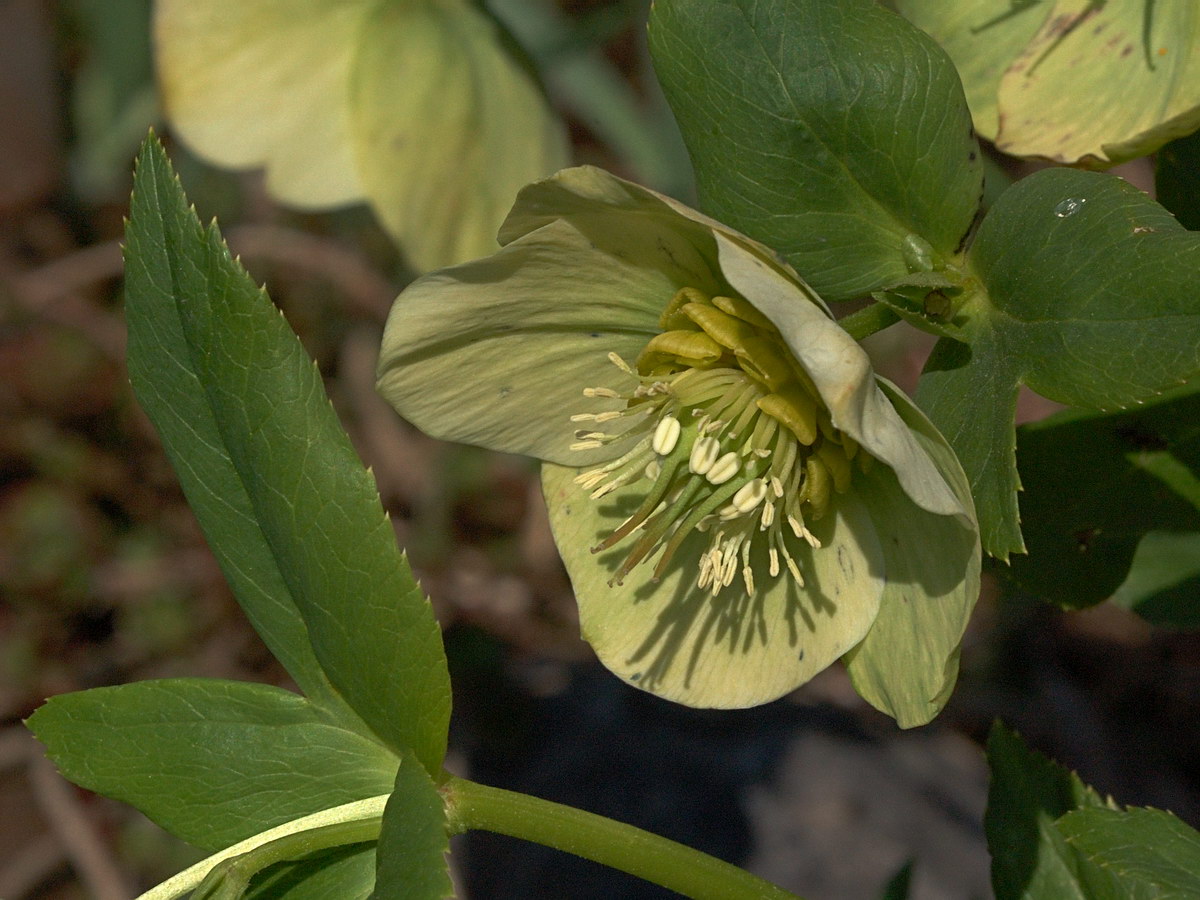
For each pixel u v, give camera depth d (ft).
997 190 1.50
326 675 0.93
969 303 0.91
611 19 1.67
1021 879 0.97
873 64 0.90
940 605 0.89
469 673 1.92
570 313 0.93
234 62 1.21
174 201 0.89
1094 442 0.99
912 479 0.85
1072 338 0.87
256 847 0.91
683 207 0.86
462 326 0.92
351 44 1.21
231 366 0.89
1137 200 0.87
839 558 0.93
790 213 0.92
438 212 1.24
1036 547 1.00
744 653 0.94
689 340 0.93
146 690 0.93
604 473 0.94
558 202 0.88
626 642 0.95
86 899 1.85
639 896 1.49
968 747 1.83
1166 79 0.95
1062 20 0.98
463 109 1.22
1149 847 0.96
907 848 1.53
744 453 0.93
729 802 1.58
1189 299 0.85
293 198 1.23
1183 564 1.05
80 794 1.89
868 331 0.92
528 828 0.90
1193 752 1.91
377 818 0.92
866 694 0.93
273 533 0.91
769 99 0.91
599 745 1.71
